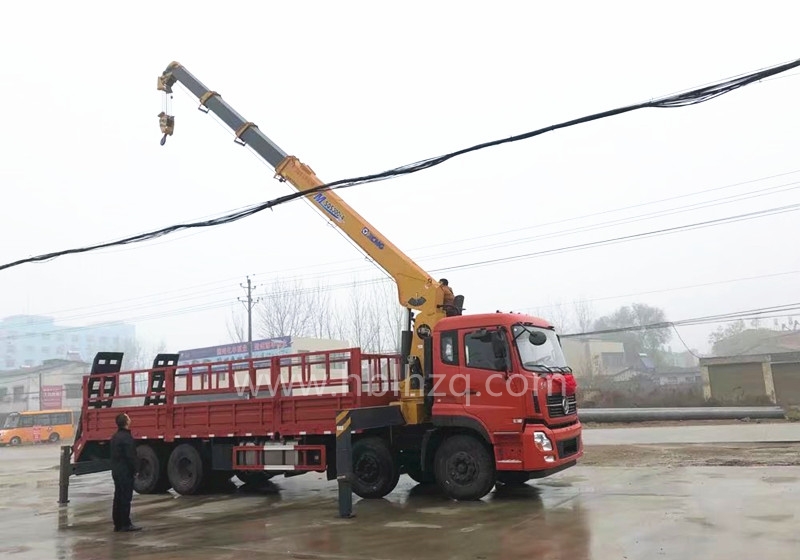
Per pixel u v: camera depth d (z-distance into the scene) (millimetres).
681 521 7750
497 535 7574
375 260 11836
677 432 21656
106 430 13625
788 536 6762
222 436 12094
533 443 9500
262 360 11922
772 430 20516
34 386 59719
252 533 8477
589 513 8562
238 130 13242
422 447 10484
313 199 12445
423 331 11141
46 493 14078
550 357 10555
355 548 7309
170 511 10742
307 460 11250
